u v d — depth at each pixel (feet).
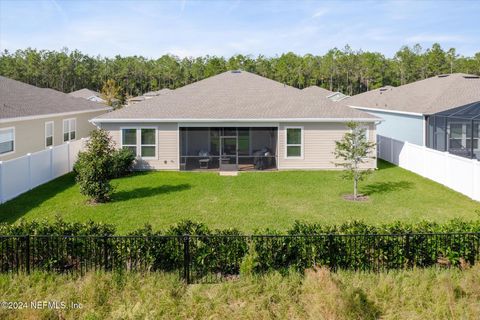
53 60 298.56
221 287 25.55
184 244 27.14
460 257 28.30
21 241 27.71
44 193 54.65
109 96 187.62
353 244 28.02
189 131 76.59
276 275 26.30
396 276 26.45
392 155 79.30
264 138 77.10
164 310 23.61
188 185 60.49
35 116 71.61
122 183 62.08
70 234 29.27
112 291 25.32
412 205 48.85
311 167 73.97
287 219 42.91
